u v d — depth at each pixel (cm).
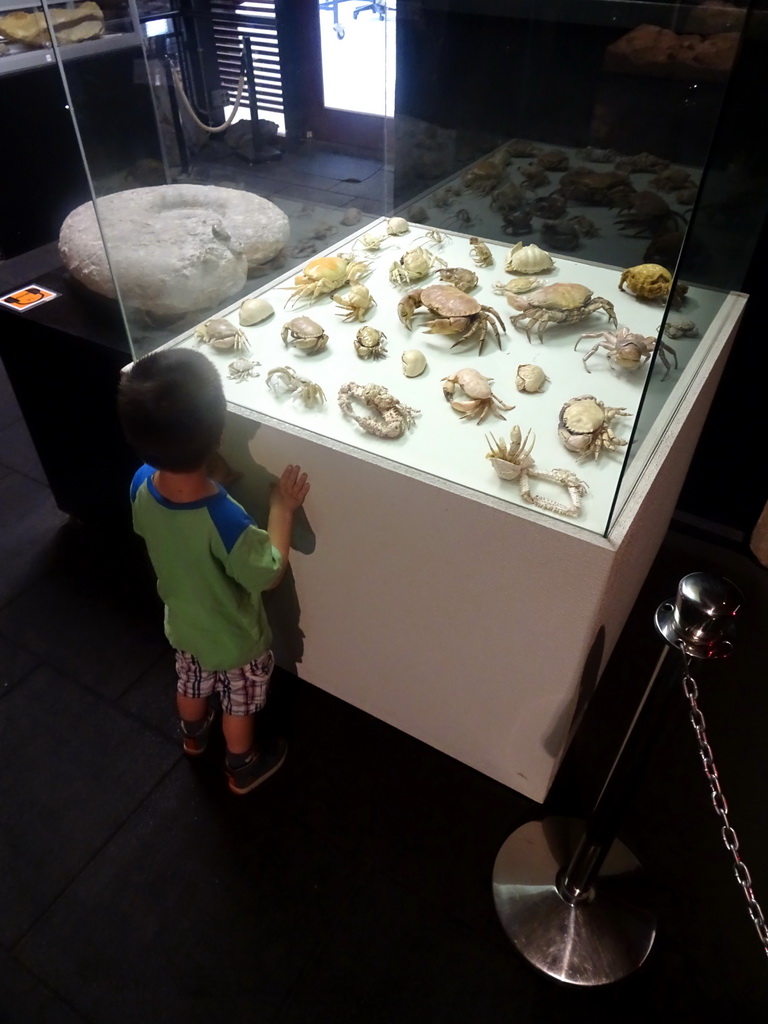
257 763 143
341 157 162
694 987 119
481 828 139
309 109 152
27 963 121
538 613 111
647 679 166
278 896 129
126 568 191
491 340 142
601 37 132
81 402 172
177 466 103
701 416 159
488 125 158
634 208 149
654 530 160
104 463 183
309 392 124
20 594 185
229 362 136
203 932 125
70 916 126
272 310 151
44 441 188
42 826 139
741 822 141
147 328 141
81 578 189
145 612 180
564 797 144
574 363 135
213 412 102
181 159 145
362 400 121
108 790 144
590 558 99
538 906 125
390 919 126
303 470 121
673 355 111
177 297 141
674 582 191
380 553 123
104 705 159
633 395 126
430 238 181
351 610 137
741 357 178
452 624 124
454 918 127
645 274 148
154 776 147
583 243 162
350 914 127
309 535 131
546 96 146
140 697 161
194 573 114
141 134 133
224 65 140
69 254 162
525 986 119
